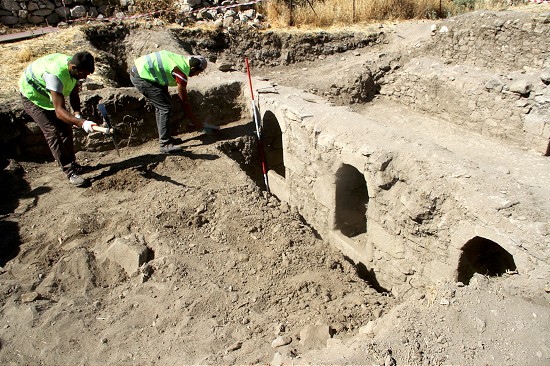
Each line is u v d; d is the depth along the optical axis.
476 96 9.88
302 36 12.56
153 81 6.73
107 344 3.83
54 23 11.66
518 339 3.22
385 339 3.29
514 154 9.05
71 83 5.62
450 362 3.05
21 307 4.09
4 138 6.65
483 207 4.61
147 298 4.38
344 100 11.70
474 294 3.66
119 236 5.27
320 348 3.68
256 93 8.38
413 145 5.69
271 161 9.25
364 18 13.98
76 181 6.29
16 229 5.31
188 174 6.82
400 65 12.02
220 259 5.05
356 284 5.03
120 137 7.49
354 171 6.75
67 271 4.64
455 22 11.37
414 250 5.52
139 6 12.10
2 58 9.15
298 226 5.91
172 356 3.69
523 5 13.32
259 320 4.16
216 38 11.91
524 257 4.26
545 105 8.65
